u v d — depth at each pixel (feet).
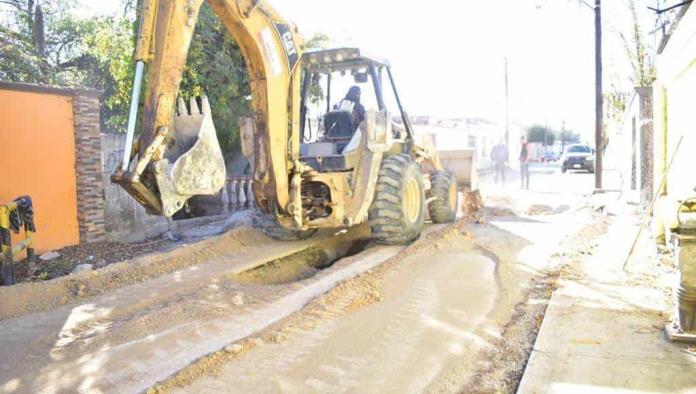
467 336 16.28
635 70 70.08
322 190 26.50
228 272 23.02
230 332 16.42
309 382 13.39
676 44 22.62
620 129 87.20
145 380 13.35
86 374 13.71
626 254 25.35
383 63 30.12
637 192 42.73
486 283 21.56
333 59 28.63
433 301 19.43
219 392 12.86
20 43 55.88
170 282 21.71
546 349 14.88
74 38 68.18
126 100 45.85
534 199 49.29
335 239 30.68
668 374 13.19
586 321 16.80
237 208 42.27
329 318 17.71
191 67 42.39
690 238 14.78
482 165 128.67
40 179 30.19
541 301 19.36
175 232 36.42
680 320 15.20
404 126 32.37
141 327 16.83
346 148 26.71
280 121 22.90
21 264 27.73
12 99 28.96
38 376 13.65
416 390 13.08
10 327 17.21
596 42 58.08
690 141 21.72
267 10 21.58
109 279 21.84
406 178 27.89
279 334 16.07
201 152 16.92
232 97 45.75
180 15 16.62
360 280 21.33
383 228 27.68
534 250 27.12
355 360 14.65
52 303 19.54
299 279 25.50
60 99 31.07
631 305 18.06
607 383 12.88
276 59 22.18
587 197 49.52
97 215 32.63
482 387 13.20
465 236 30.53
